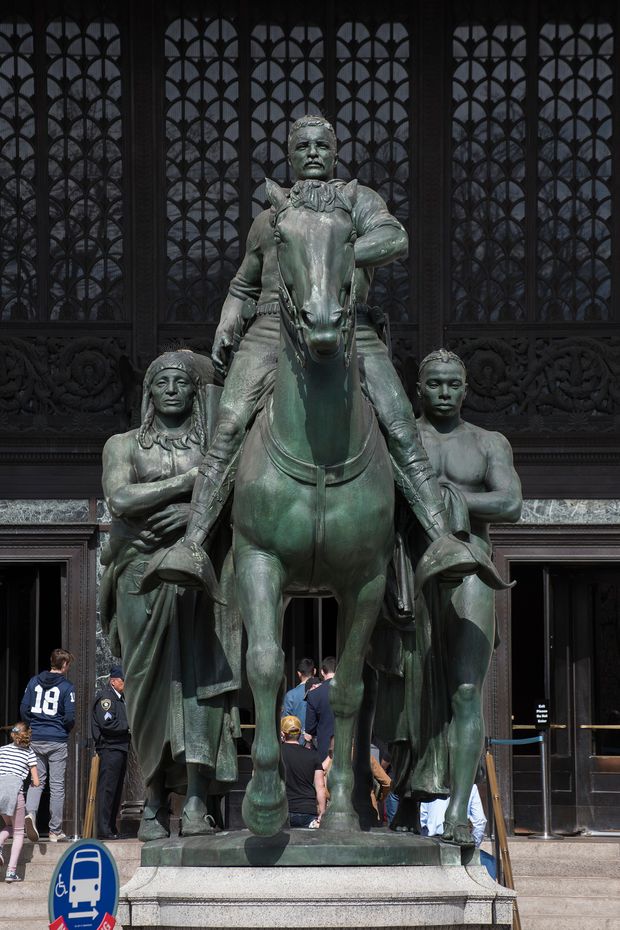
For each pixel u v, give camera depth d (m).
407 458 7.51
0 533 20.19
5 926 15.29
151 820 7.75
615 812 20.59
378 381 7.61
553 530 20.20
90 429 20.42
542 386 20.55
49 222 20.73
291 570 7.17
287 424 7.05
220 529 7.53
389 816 12.41
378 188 20.67
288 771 12.65
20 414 20.45
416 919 6.89
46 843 17.42
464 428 8.05
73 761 19.62
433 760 7.59
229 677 7.45
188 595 7.51
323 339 6.57
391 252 7.50
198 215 20.70
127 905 6.93
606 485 20.44
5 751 16.53
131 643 7.66
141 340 20.45
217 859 7.02
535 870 17.45
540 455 20.48
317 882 6.88
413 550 7.64
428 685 7.54
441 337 20.50
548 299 20.66
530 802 20.30
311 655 20.42
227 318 7.99
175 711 7.44
